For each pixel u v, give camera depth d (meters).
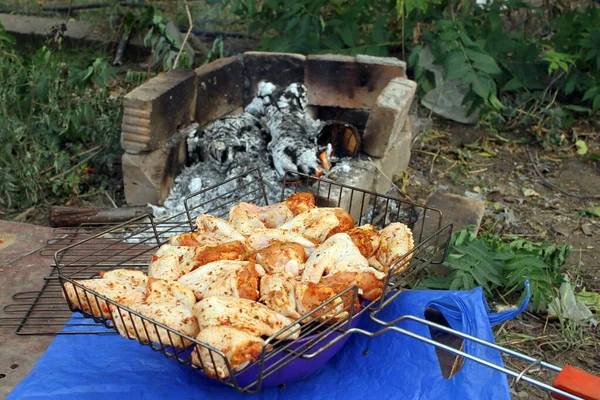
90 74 1.97
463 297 1.25
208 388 1.12
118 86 2.36
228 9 2.79
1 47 2.10
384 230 1.19
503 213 1.86
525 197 1.98
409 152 2.04
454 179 2.03
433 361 1.15
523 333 1.43
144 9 2.71
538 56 2.45
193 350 0.98
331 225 1.19
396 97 1.76
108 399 1.10
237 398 1.10
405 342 1.19
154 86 1.70
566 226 1.83
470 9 2.37
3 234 1.55
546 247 1.58
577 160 2.17
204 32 2.68
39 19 2.77
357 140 1.75
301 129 1.77
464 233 1.56
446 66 2.13
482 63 2.09
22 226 1.59
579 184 2.05
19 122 1.85
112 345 1.20
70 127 2.01
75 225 1.67
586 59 2.24
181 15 2.75
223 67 1.91
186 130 1.80
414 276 1.53
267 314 1.00
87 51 2.64
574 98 2.43
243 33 2.70
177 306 1.00
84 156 1.97
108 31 2.70
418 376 1.13
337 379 1.15
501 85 2.38
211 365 0.94
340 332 1.08
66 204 1.82
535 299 1.43
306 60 1.94
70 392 1.11
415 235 1.61
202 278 1.07
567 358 1.37
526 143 2.25
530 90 2.39
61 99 2.05
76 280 1.12
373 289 1.07
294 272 1.09
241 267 1.06
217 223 1.18
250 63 1.97
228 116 1.84
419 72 2.25
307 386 1.14
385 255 1.16
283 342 1.01
